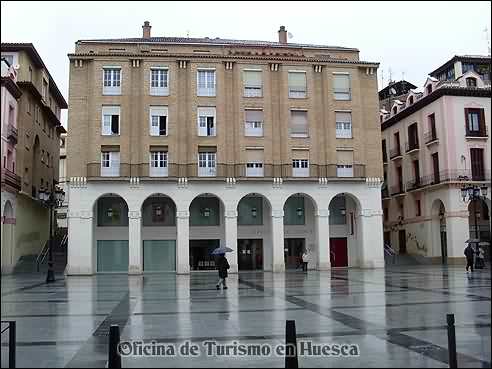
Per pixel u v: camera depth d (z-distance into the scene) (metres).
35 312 15.18
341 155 43.03
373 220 42.72
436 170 47.75
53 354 9.11
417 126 50.59
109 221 42.22
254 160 41.84
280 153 42.19
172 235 42.91
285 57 43.00
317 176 42.25
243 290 22.75
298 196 45.03
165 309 15.61
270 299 18.23
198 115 41.78
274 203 41.47
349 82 43.91
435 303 15.90
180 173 40.72
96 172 39.81
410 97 52.50
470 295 18.27
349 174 42.97
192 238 43.41
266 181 41.47
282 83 42.81
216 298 19.05
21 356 8.96
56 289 24.59
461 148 45.75
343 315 13.46
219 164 41.22
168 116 41.38
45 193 29.75
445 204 45.53
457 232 44.62
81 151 40.22
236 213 40.88
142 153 40.69
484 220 46.62
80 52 41.50
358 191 42.88
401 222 53.38
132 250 39.66
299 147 42.41
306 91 43.16
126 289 24.42
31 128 43.50
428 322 12.10
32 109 43.91
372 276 31.27
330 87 43.47
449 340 7.61
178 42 43.44
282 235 41.22
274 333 10.93
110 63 41.31
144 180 40.12
